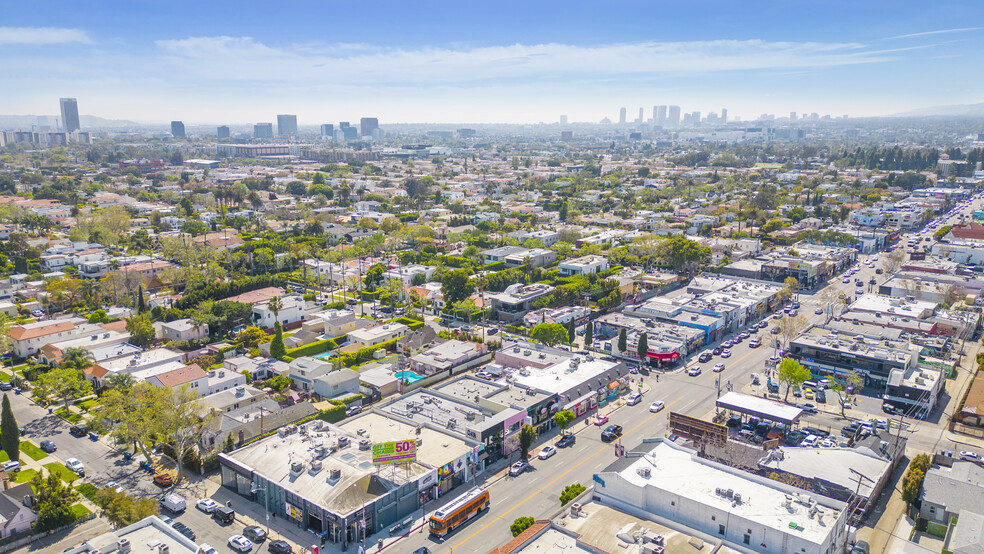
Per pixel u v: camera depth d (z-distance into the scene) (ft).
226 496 410.11
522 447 444.96
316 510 365.40
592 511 347.56
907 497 382.63
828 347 608.60
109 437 487.61
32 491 389.60
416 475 390.83
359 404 543.39
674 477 362.12
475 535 366.63
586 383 541.75
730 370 627.87
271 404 510.58
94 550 312.50
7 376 604.49
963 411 508.12
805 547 298.35
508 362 609.83
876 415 526.98
